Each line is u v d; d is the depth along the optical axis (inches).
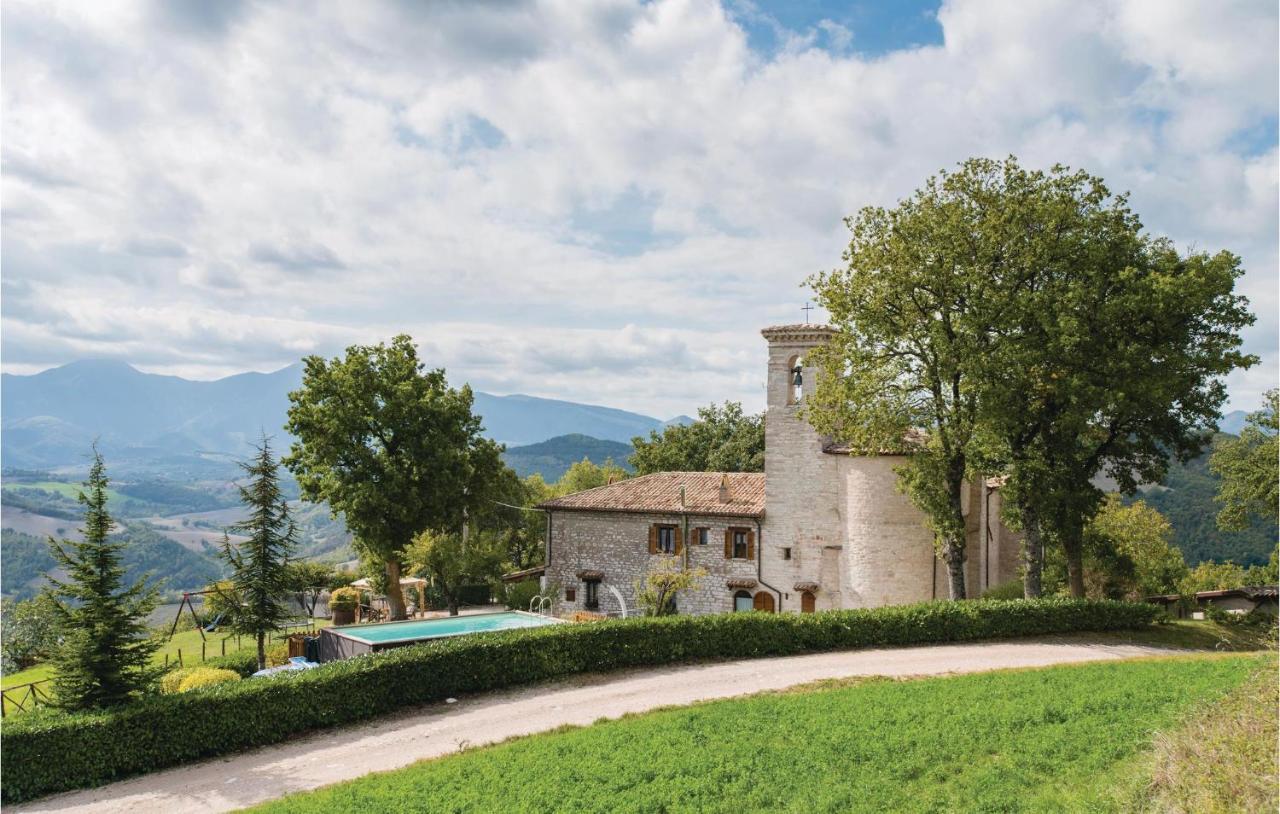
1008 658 1175.0
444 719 959.0
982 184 1386.6
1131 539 2228.1
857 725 804.6
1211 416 1411.2
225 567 1300.4
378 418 1932.8
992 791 610.9
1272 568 2402.8
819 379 1553.9
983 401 1317.7
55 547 836.6
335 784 752.3
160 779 794.8
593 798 666.8
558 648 1120.8
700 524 1752.0
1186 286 1266.0
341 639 1298.0
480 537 2252.7
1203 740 572.1
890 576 1555.1
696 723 852.0
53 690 836.6
